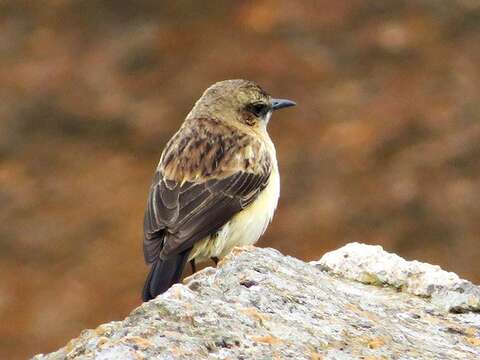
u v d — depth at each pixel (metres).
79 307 18.44
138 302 18.56
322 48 23.64
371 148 21.05
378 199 20.02
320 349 5.70
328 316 6.12
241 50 23.78
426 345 6.04
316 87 22.77
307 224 19.69
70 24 25.09
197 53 23.86
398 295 7.03
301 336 5.79
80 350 5.61
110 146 22.11
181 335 5.53
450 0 24.17
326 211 19.91
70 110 22.88
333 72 23.12
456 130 21.23
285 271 6.60
